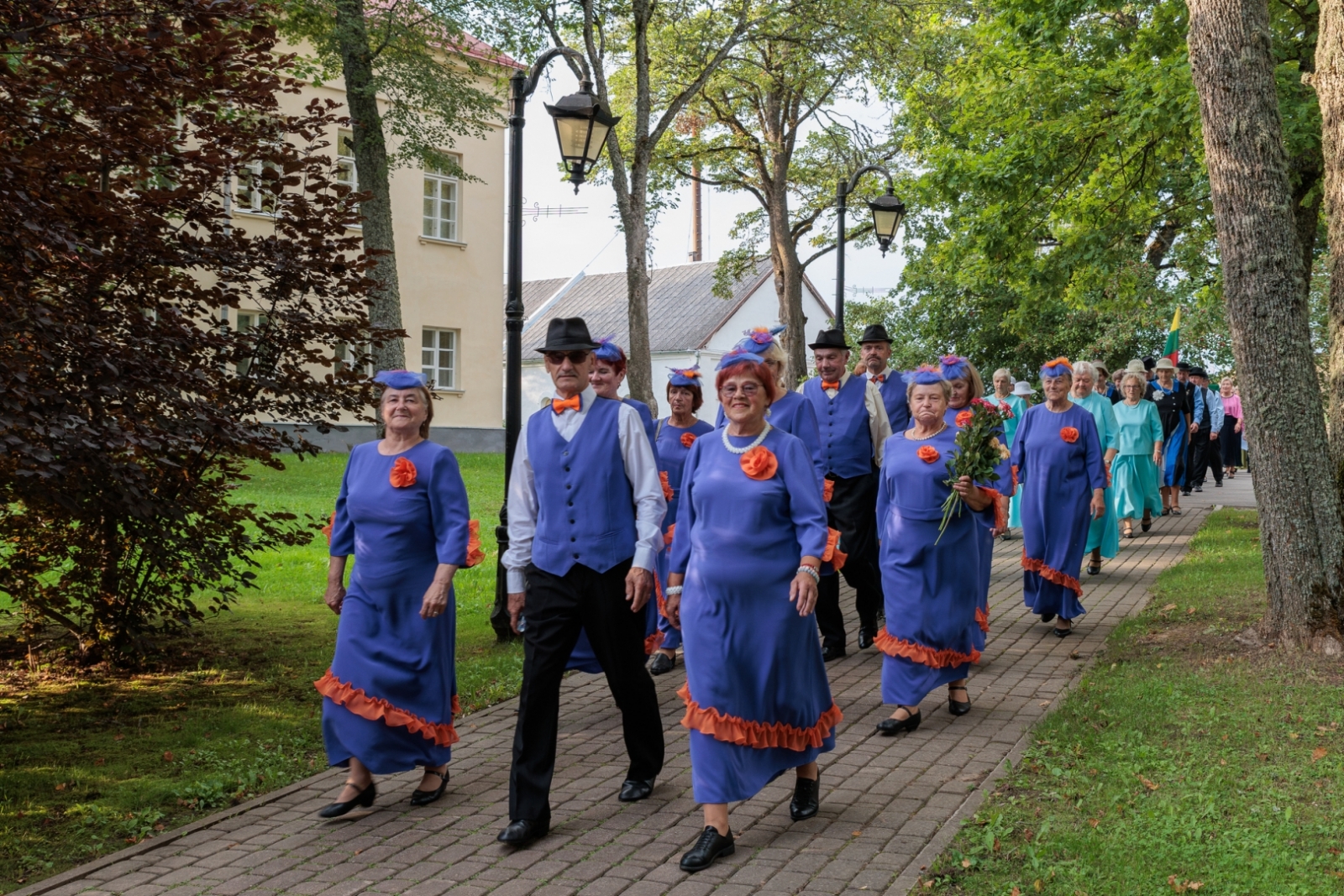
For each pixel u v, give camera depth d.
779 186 30.42
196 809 5.46
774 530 4.88
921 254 29.17
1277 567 7.60
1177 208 17.05
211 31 6.55
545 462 5.21
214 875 4.63
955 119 17.55
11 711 7.14
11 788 5.66
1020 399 14.87
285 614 10.32
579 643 7.18
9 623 9.66
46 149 6.30
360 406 8.18
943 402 6.75
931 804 5.24
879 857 4.64
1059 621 9.09
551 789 5.63
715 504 4.90
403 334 8.16
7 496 6.72
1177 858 4.48
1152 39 14.94
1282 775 5.38
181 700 7.40
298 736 6.61
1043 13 14.89
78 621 8.74
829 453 8.75
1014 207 15.85
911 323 35.16
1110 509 11.90
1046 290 16.52
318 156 7.70
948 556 6.52
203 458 7.80
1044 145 15.21
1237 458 25.03
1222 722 6.21
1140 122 13.81
